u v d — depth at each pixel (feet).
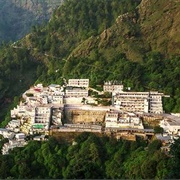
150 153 586.45
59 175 598.34
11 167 610.65
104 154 635.66
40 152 641.40
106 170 599.16
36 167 617.62
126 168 586.04
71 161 611.88
